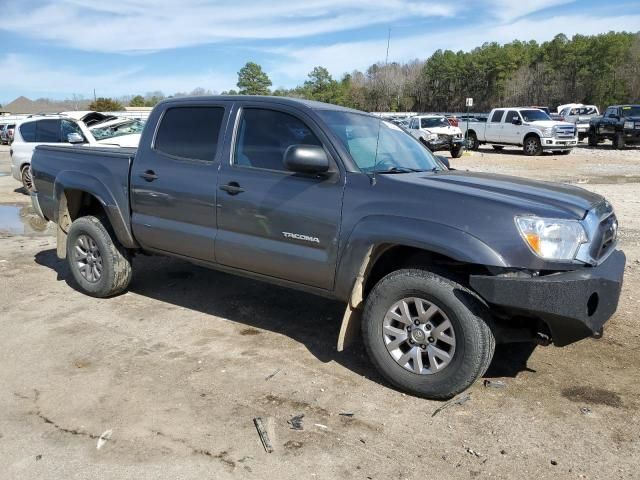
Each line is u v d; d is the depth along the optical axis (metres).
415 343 3.68
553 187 4.14
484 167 19.55
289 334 4.74
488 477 2.90
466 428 3.34
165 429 3.31
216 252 4.59
